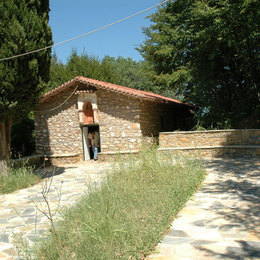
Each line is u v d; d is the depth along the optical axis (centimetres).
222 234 419
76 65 2648
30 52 958
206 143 1293
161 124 1858
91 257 322
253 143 1200
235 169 927
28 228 531
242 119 1519
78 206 538
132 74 4028
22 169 1120
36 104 1118
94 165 1445
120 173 728
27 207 694
